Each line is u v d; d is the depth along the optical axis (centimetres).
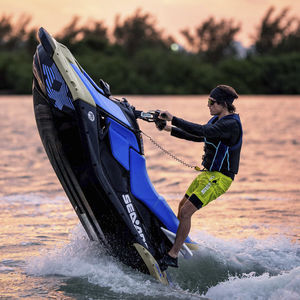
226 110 1309
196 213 2075
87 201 1295
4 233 1708
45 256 1441
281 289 1188
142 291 1220
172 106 11800
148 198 1352
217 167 1309
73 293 1191
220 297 1201
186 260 1461
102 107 1270
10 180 2725
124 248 1327
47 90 1211
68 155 1246
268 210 2112
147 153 3994
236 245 1623
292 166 3347
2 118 8212
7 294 1178
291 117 9106
